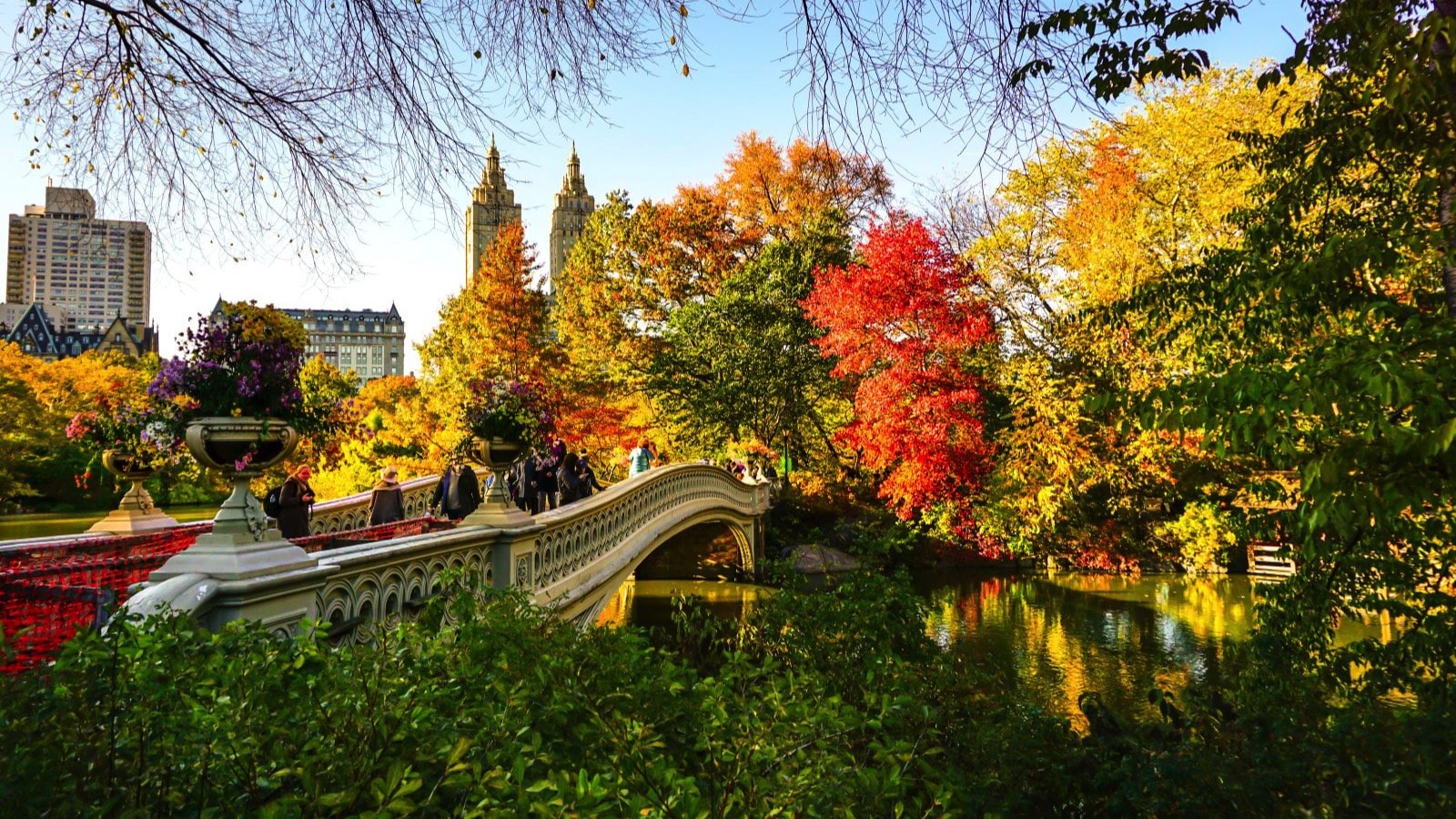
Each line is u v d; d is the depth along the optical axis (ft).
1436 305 15.44
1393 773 10.93
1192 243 57.82
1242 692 16.96
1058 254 73.26
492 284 79.97
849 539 86.07
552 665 8.91
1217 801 11.66
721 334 94.53
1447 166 11.79
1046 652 47.03
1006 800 13.43
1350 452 10.00
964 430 76.13
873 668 15.88
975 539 81.20
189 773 5.94
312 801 5.57
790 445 97.91
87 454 118.83
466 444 23.45
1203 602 62.64
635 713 9.02
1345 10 11.23
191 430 12.52
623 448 96.84
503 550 22.09
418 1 9.66
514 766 5.95
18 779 5.21
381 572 16.31
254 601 12.06
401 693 7.36
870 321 75.77
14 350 138.00
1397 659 16.22
